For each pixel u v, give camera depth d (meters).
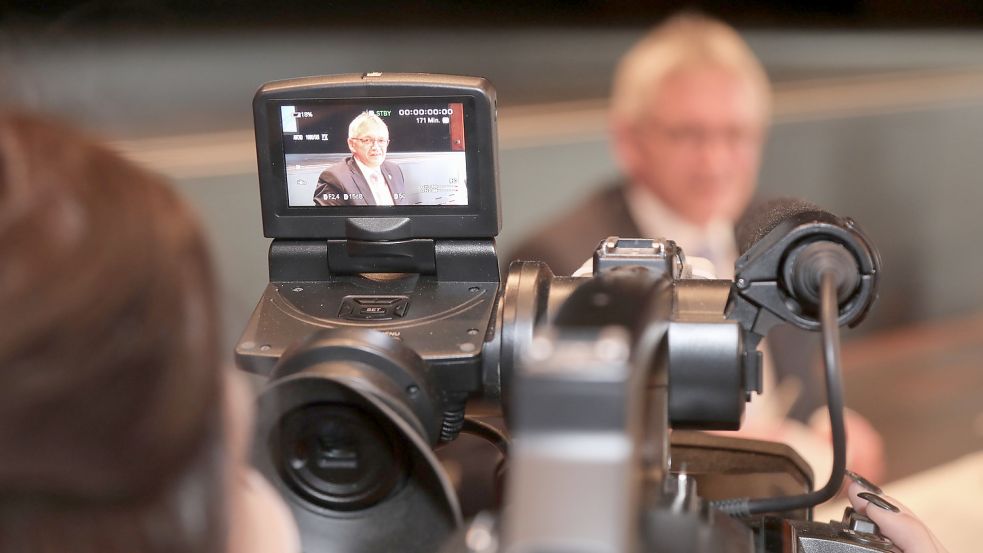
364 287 0.74
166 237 0.29
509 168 2.56
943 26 3.38
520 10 3.45
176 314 0.29
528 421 0.33
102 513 0.29
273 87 0.73
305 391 0.55
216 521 0.32
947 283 3.19
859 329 3.11
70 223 0.28
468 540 0.40
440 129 0.73
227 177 2.20
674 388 0.62
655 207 2.53
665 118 2.48
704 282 0.67
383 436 0.55
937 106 3.04
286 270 0.76
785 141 2.83
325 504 0.56
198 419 0.30
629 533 0.32
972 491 2.50
